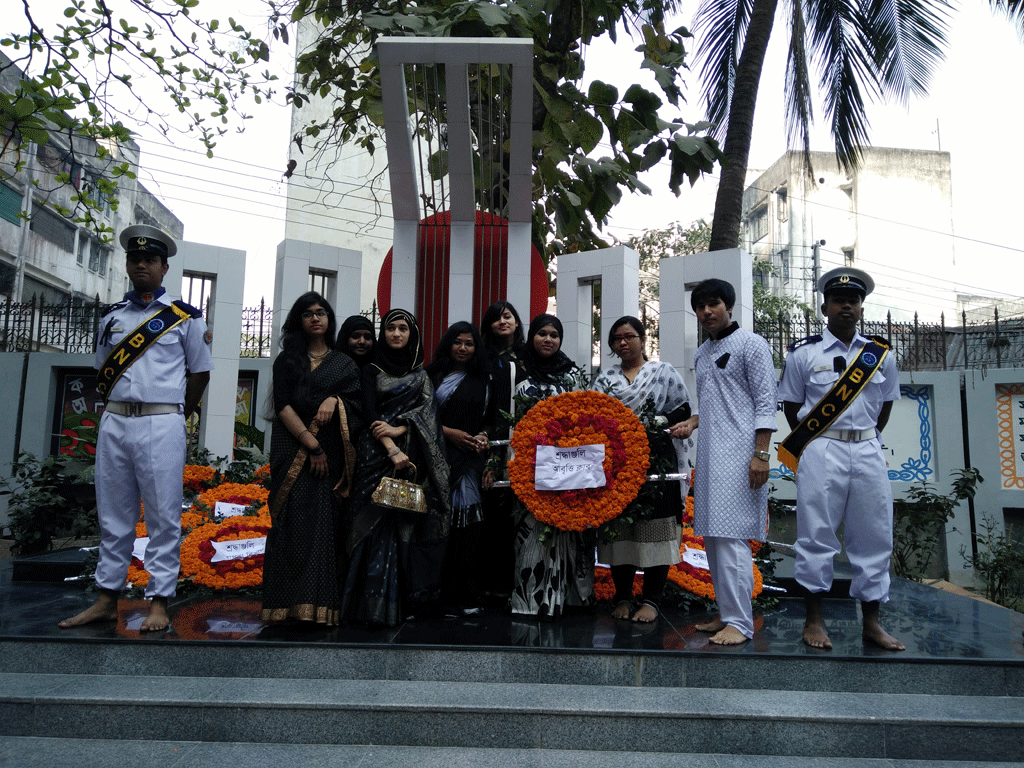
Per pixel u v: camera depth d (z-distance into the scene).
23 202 15.17
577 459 4.07
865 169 23.20
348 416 4.05
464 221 6.15
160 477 3.72
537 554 4.20
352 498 4.06
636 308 6.76
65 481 7.31
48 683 3.21
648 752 2.98
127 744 2.96
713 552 3.78
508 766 2.80
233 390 6.82
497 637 3.63
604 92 6.62
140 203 20.20
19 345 10.91
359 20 7.99
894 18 8.96
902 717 2.99
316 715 3.01
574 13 7.92
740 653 3.38
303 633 3.65
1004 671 3.32
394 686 3.26
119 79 6.81
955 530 9.70
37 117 6.25
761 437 3.73
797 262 22.94
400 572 4.03
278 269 6.85
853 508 3.68
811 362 3.84
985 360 10.88
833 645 3.62
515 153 5.86
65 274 16.83
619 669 3.36
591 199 7.12
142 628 3.60
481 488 4.37
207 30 7.06
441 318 6.35
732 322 3.95
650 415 4.20
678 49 7.40
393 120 5.75
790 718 2.99
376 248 15.89
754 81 8.76
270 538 3.84
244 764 2.78
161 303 3.93
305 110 15.66
